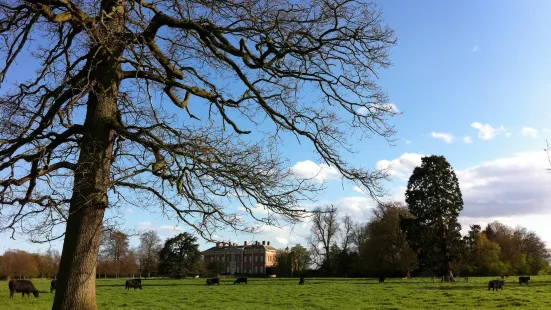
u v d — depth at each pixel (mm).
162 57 8484
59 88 8156
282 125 8852
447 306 22344
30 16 8055
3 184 7852
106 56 8047
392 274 72000
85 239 7469
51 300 30203
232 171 7754
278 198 7973
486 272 73125
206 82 8906
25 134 8250
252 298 30500
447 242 52812
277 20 8219
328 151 8703
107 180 7648
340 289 38969
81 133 8266
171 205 8164
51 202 7938
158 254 84625
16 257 83312
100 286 52594
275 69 8773
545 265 84312
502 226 93188
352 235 83500
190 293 37406
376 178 8664
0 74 7816
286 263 97000
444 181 54312
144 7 8461
